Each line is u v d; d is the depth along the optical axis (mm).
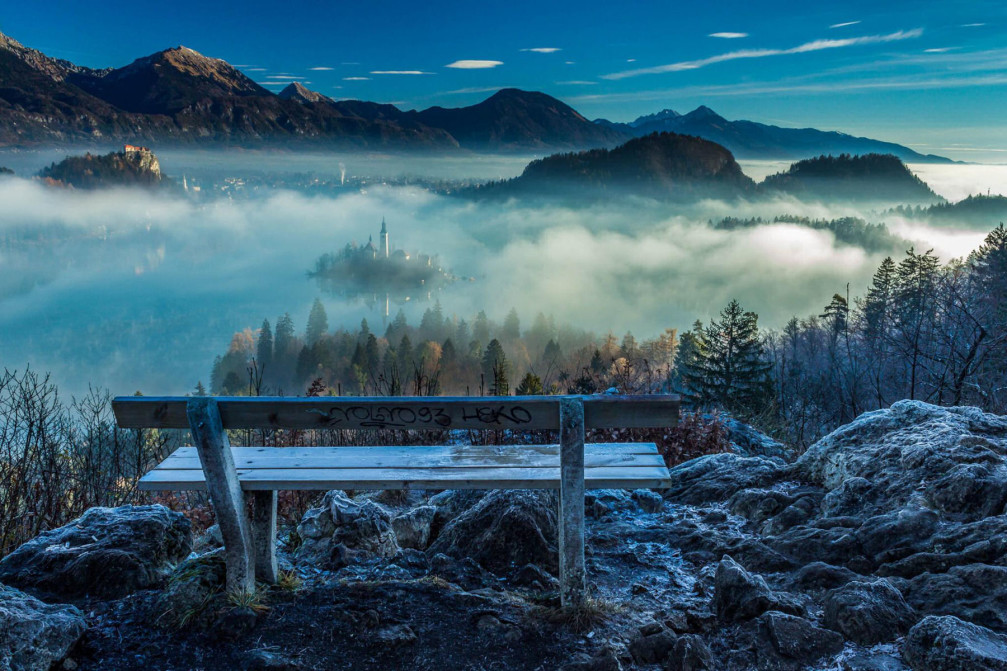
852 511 3707
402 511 4824
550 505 3936
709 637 2803
